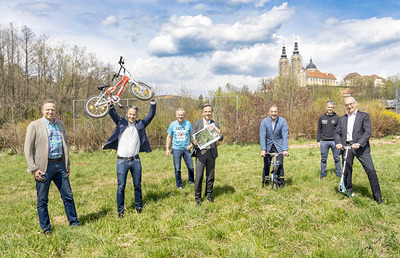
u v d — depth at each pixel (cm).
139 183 468
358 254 301
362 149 490
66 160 405
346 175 526
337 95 5128
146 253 325
